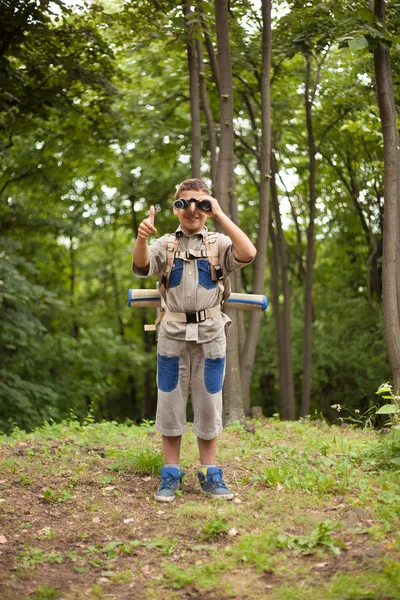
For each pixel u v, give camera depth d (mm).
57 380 19312
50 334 20281
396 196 8141
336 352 19578
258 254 10648
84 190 20219
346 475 4910
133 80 14844
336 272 21344
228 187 9922
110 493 4820
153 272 4543
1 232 19219
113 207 21953
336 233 20891
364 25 7258
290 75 14969
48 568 3666
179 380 4668
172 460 4797
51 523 4285
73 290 26016
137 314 27250
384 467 5211
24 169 16984
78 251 25844
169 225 21844
